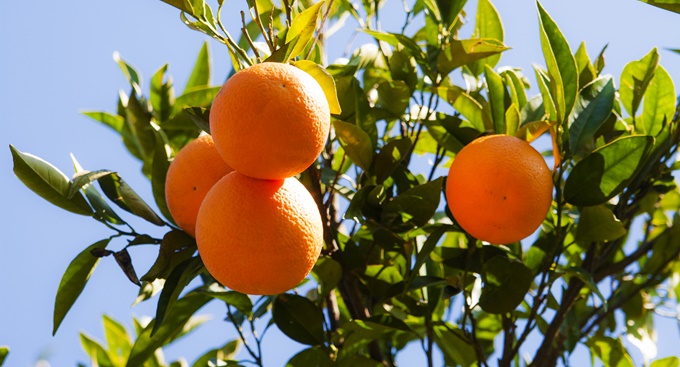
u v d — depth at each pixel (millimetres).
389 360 1496
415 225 1354
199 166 1278
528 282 1357
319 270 1376
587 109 1368
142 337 1405
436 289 1428
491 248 1397
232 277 1214
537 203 1277
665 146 1392
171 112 1521
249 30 1528
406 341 1512
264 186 1213
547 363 1430
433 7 1455
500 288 1365
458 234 1511
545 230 1438
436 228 1386
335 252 1394
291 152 1192
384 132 1517
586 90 1379
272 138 1185
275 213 1206
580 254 1473
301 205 1218
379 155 1395
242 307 1412
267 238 1202
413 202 1341
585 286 1460
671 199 1576
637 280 1538
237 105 1186
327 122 1211
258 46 1479
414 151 1553
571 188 1351
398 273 1406
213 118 1200
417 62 1450
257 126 1183
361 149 1373
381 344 1506
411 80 1455
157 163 1369
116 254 1288
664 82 1440
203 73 1575
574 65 1341
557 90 1327
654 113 1443
